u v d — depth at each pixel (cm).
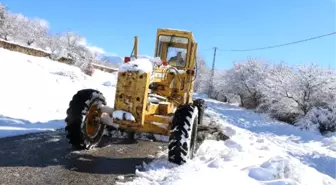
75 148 607
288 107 2425
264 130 1869
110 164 545
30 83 1523
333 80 2323
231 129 1031
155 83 673
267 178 559
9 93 1195
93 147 625
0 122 764
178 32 758
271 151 880
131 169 530
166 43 769
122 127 575
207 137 871
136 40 679
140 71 550
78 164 521
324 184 625
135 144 716
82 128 574
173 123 556
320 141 1647
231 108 3294
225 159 664
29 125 784
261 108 2950
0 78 1423
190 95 737
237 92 4003
